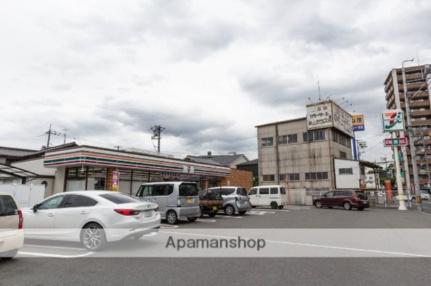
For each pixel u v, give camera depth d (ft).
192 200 44.83
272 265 19.61
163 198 43.19
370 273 17.85
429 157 221.66
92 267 19.03
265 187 85.56
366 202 78.69
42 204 26.37
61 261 20.58
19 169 58.34
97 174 62.75
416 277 17.07
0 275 17.34
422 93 236.22
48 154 61.62
